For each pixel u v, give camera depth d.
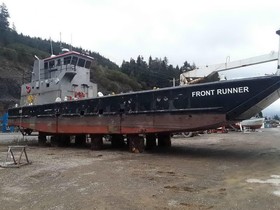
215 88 12.15
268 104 13.63
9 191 7.18
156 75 99.62
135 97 14.54
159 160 12.04
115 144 17.55
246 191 6.88
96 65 100.94
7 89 75.81
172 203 6.02
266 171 9.31
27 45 117.69
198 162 11.38
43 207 5.89
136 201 6.19
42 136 20.92
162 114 13.48
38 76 23.16
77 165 10.93
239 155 13.20
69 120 18.03
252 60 16.95
